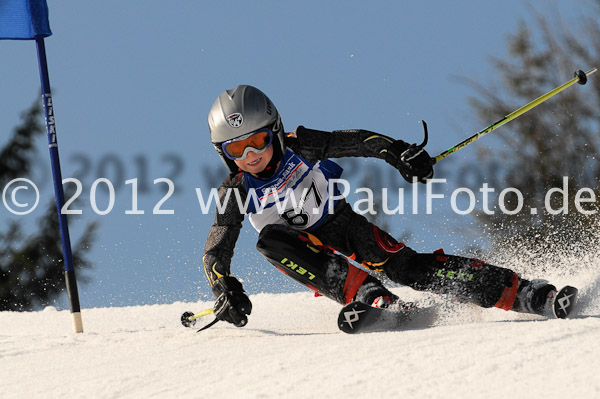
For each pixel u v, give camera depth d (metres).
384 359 9.38
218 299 13.15
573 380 7.78
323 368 9.33
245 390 8.87
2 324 21.83
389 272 14.34
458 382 8.16
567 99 50.31
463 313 13.76
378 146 13.60
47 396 9.82
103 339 14.10
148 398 9.22
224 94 13.59
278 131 13.53
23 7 18.77
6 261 68.25
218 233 13.88
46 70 18.64
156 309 22.48
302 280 13.77
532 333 9.90
